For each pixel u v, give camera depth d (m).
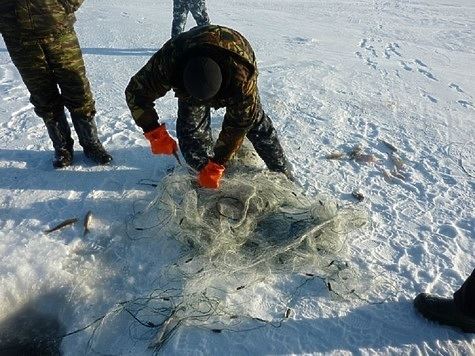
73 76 2.98
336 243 2.73
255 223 2.77
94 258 2.63
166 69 2.30
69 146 3.39
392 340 2.24
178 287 2.45
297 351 2.17
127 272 2.55
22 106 4.34
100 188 3.20
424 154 3.84
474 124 4.48
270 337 2.22
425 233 2.92
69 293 2.43
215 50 2.14
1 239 2.72
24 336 2.30
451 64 6.56
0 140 3.75
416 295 2.47
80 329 2.25
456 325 2.27
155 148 2.73
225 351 2.14
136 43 6.60
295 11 9.56
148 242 2.75
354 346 2.20
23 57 2.81
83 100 3.13
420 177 3.52
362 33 8.07
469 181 3.49
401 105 4.81
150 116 2.63
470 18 10.02
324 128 4.16
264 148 3.00
